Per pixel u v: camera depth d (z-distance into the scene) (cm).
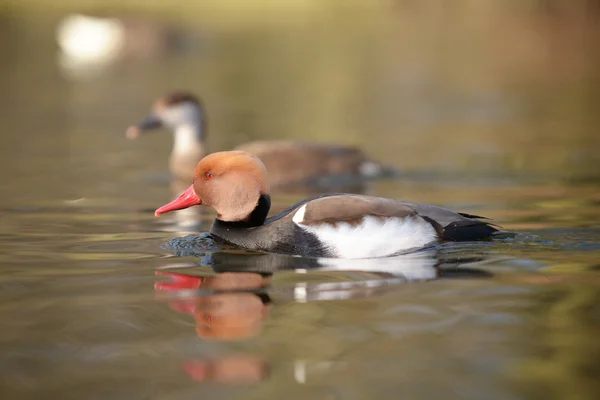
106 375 668
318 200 1022
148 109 2766
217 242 1060
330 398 625
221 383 652
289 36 4919
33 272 948
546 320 770
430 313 790
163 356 702
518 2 5744
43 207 1380
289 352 706
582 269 921
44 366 684
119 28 4525
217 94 3111
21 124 2488
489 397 628
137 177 1738
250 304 823
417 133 2288
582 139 2109
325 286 873
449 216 1030
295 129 2372
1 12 5831
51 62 4162
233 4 6444
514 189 1497
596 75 3450
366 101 2931
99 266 973
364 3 6538
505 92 3078
